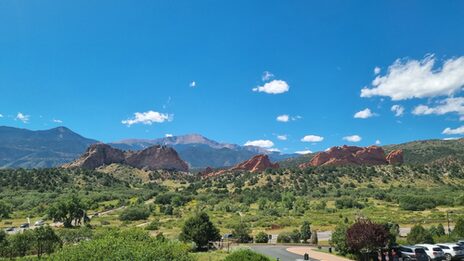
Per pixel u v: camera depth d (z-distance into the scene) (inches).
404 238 2154.3
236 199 5595.5
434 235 2116.1
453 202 4682.6
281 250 1871.3
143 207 4655.5
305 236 2402.8
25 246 1454.2
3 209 4143.7
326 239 2493.8
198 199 5787.4
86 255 636.1
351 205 4714.6
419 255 1464.1
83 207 3585.1
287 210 4404.5
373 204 4886.8
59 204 3496.6
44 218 3897.6
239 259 925.8
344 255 1632.6
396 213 3993.6
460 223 2117.4
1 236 1499.8
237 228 2544.3
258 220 3750.0
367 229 1445.6
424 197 4753.9
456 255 1520.7
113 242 669.9
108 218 4047.7
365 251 1492.4
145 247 661.3
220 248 1946.4
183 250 703.7
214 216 4079.7
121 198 5772.6
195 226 1925.4
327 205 4965.6
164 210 4485.7
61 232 1567.4
